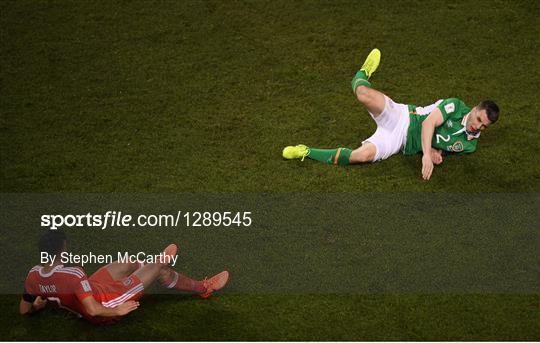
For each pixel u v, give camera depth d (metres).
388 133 32.62
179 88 38.06
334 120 35.84
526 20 41.94
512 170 32.97
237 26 42.06
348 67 39.12
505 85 37.69
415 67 38.94
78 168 33.41
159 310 26.83
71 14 43.03
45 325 26.19
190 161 33.66
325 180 32.47
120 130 35.56
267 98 37.28
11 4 43.78
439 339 25.50
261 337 25.67
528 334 25.69
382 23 42.00
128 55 40.28
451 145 32.78
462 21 41.94
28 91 38.06
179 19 42.59
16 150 34.44
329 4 43.53
